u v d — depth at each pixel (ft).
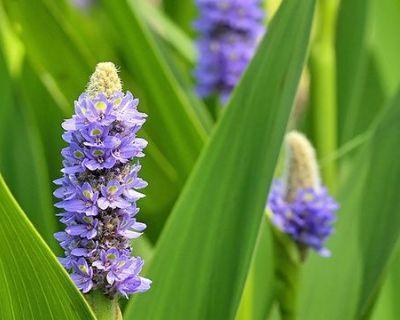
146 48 3.61
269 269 3.27
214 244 2.71
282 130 2.68
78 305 2.34
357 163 3.30
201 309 2.69
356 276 3.18
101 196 2.30
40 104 3.72
